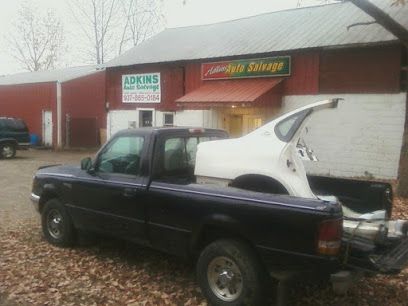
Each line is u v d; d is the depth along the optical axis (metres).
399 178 10.86
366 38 14.62
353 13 17.56
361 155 15.03
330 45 15.32
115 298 5.28
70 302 5.19
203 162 5.97
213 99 17.55
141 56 22.73
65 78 28.56
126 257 6.65
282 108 17.09
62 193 6.97
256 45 18.20
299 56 16.48
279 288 4.54
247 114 18.61
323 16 18.53
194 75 20.12
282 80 16.98
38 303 5.17
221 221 4.89
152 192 5.61
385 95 14.41
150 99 22.11
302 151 6.34
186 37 23.44
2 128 22.58
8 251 6.97
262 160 5.59
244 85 17.89
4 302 5.20
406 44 10.77
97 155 6.52
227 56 18.47
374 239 4.55
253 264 4.67
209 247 4.96
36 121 29.80
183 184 5.43
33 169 18.44
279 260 4.52
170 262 6.43
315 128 15.95
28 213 9.88
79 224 6.77
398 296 5.32
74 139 28.81
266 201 4.64
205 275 4.99
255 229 4.66
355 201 5.84
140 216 5.78
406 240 4.97
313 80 16.14
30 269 6.20
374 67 14.61
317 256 4.29
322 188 6.10
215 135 6.68
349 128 15.25
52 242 7.25
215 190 5.08
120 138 6.23
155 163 5.75
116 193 6.05
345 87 15.30
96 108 29.70
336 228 4.28
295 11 20.72
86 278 5.87
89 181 6.47
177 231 5.38
